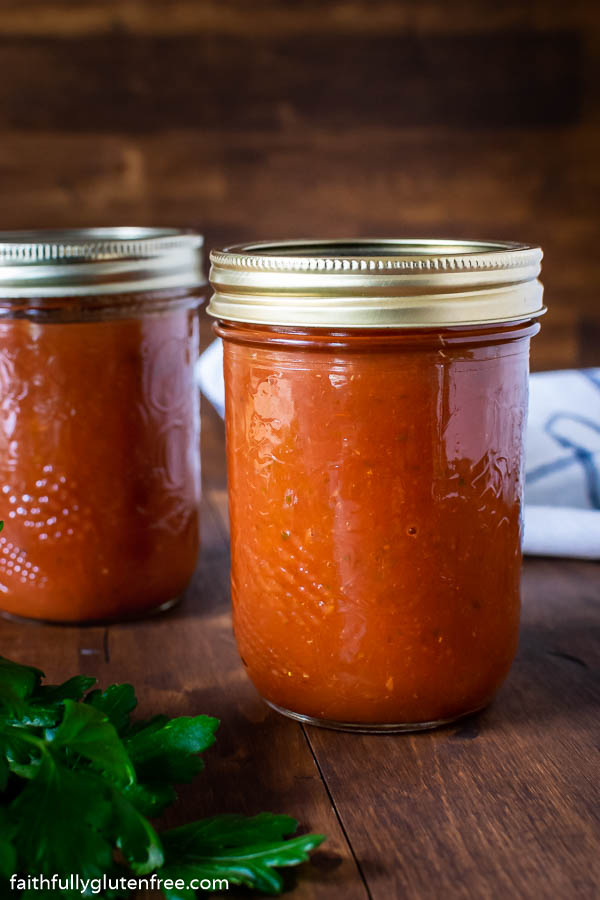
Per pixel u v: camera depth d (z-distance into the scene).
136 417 0.74
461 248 0.66
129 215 1.52
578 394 0.98
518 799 0.53
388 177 1.55
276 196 1.54
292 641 0.59
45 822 0.44
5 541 0.75
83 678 0.58
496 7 1.50
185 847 0.47
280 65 1.49
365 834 0.50
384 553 0.56
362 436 0.55
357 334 0.53
